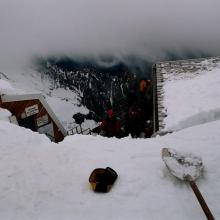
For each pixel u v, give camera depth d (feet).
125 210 11.71
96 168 13.84
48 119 39.83
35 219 11.73
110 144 17.08
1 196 13.14
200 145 15.51
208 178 12.85
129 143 16.99
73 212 11.91
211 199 11.70
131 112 39.96
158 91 31.78
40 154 16.25
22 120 36.52
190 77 34.50
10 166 15.19
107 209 11.85
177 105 26.66
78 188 13.32
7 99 34.86
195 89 29.71
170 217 11.09
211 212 11.10
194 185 11.87
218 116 23.79
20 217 11.89
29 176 14.35
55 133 41.14
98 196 12.64
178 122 23.16
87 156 15.78
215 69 36.37
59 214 11.87
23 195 13.12
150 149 15.83
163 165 14.06
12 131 19.12
